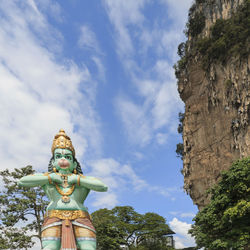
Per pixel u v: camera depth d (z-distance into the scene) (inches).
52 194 435.2
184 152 2399.1
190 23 2490.2
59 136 497.4
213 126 2116.1
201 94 2308.1
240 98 1868.8
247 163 843.4
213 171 2034.9
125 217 1763.0
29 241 1075.9
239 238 774.5
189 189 2241.6
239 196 839.7
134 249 1519.4
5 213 1099.3
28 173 1195.9
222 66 2064.5
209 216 858.1
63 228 406.9
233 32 1968.5
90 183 444.8
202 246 1058.7
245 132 1806.1
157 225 1733.5
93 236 422.0
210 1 2399.1
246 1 1999.3
